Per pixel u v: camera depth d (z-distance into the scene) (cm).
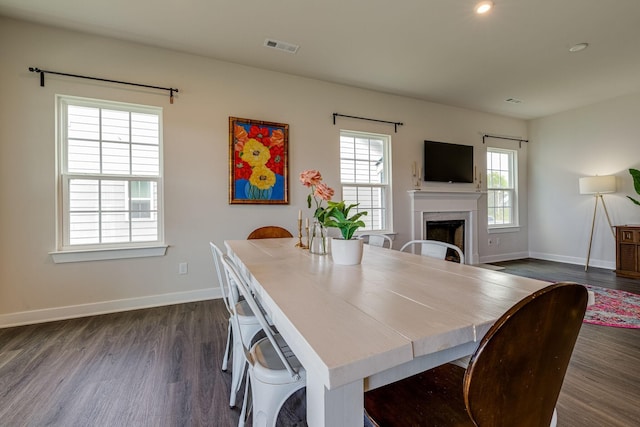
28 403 149
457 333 67
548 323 57
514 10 241
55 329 239
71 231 270
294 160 358
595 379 168
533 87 402
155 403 149
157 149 301
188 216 307
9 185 247
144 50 289
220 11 240
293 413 147
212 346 210
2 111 245
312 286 103
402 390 92
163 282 297
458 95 430
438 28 265
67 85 263
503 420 59
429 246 190
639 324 242
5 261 247
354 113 396
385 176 429
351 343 60
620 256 405
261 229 288
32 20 250
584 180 451
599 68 346
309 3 232
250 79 334
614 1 231
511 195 551
